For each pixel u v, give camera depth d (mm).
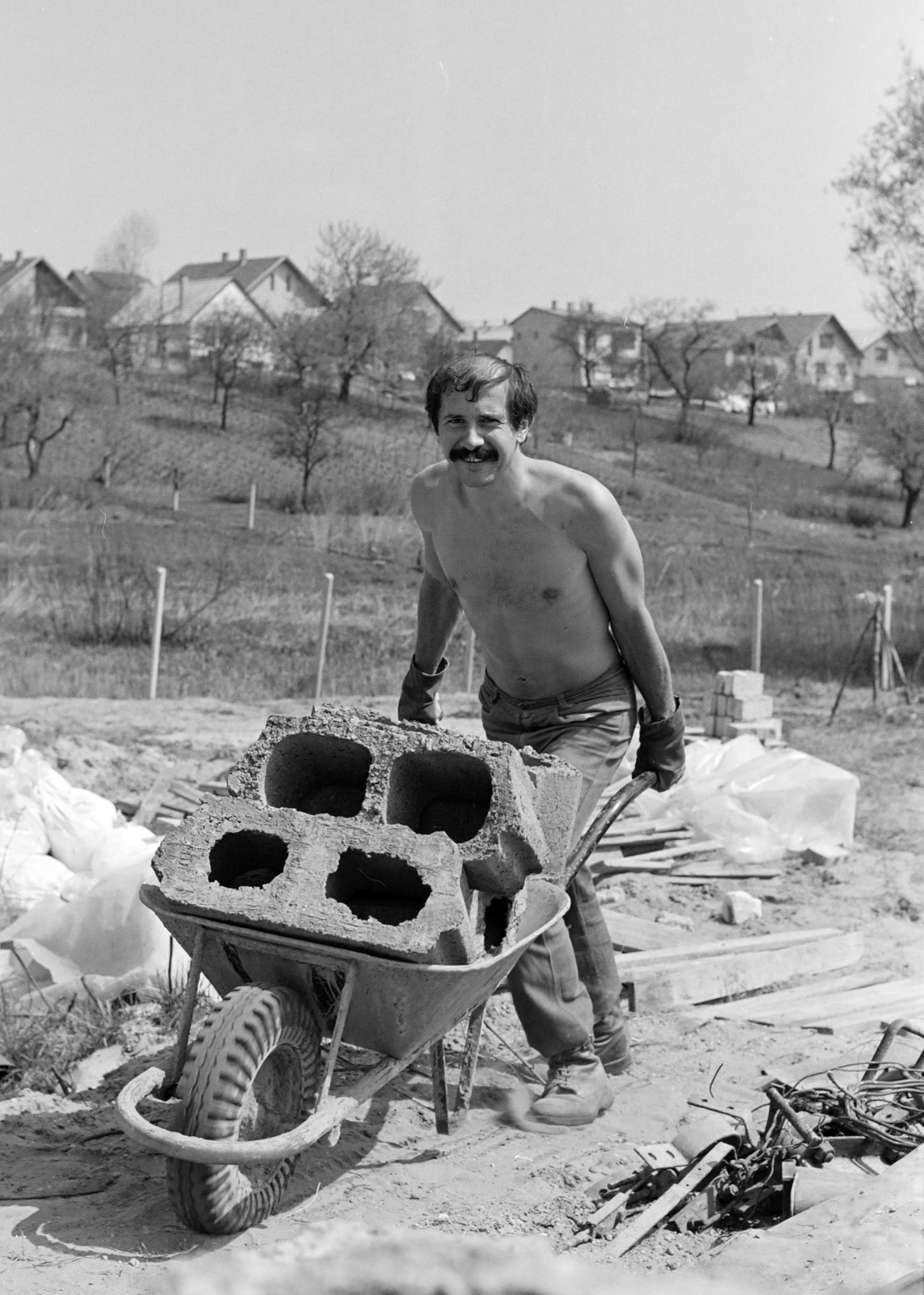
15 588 22734
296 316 74062
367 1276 3316
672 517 59188
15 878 6512
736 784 8953
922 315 22109
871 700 16547
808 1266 3309
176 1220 3676
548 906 4086
